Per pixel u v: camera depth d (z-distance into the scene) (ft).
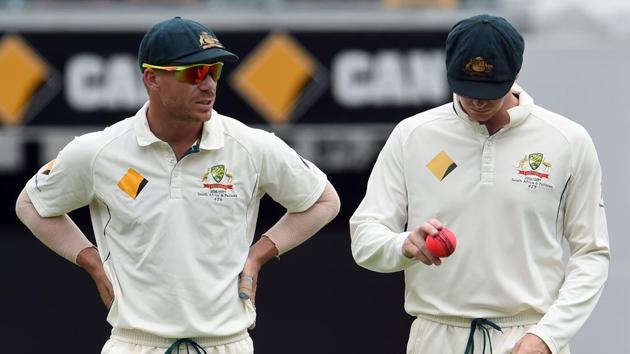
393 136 47.70
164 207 44.80
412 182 46.80
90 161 45.44
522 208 45.52
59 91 84.79
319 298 86.28
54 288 86.58
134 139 45.34
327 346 86.74
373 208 47.26
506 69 43.78
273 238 47.24
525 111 45.70
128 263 45.37
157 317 44.83
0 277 86.17
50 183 46.39
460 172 46.03
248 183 45.80
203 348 45.24
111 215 45.65
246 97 84.84
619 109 82.48
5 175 85.10
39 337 86.69
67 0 85.51
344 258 86.22
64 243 47.52
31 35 84.33
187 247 44.73
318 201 47.78
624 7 84.74
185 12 85.30
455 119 46.44
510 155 45.80
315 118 85.25
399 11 85.40
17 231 85.81
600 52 82.84
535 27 86.38
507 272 45.68
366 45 85.15
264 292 86.17
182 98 43.73
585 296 45.21
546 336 44.42
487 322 45.91
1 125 84.69
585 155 45.96
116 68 84.84
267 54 84.84
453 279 46.01
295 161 46.83
